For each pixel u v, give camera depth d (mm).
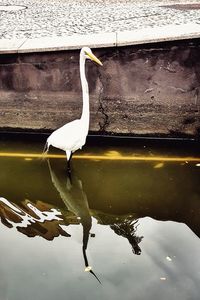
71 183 2484
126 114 2859
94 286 1627
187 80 2717
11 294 1604
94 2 5262
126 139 2906
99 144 2854
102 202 2301
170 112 2814
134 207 2230
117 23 3787
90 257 1807
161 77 2734
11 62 2801
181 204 2234
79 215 2184
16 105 2938
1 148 2854
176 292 1566
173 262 1739
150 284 1616
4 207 2262
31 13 4602
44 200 2342
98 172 2559
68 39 2854
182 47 2639
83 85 2377
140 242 1899
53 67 2783
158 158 2660
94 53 2711
